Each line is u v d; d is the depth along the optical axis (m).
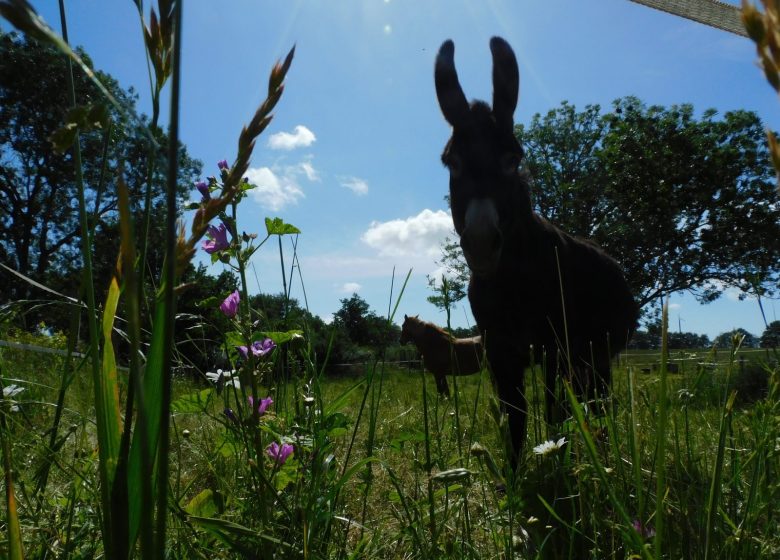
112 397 0.84
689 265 26.98
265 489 1.45
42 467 1.41
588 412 1.81
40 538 1.23
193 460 2.45
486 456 1.32
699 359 2.29
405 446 2.90
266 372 1.49
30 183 25.89
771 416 1.66
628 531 1.27
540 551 1.38
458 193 3.55
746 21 0.34
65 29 0.97
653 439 1.80
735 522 1.58
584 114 30.75
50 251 27.14
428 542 1.57
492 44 3.63
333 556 1.55
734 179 26.95
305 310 1.95
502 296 3.77
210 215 0.73
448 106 3.67
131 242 0.54
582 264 4.25
